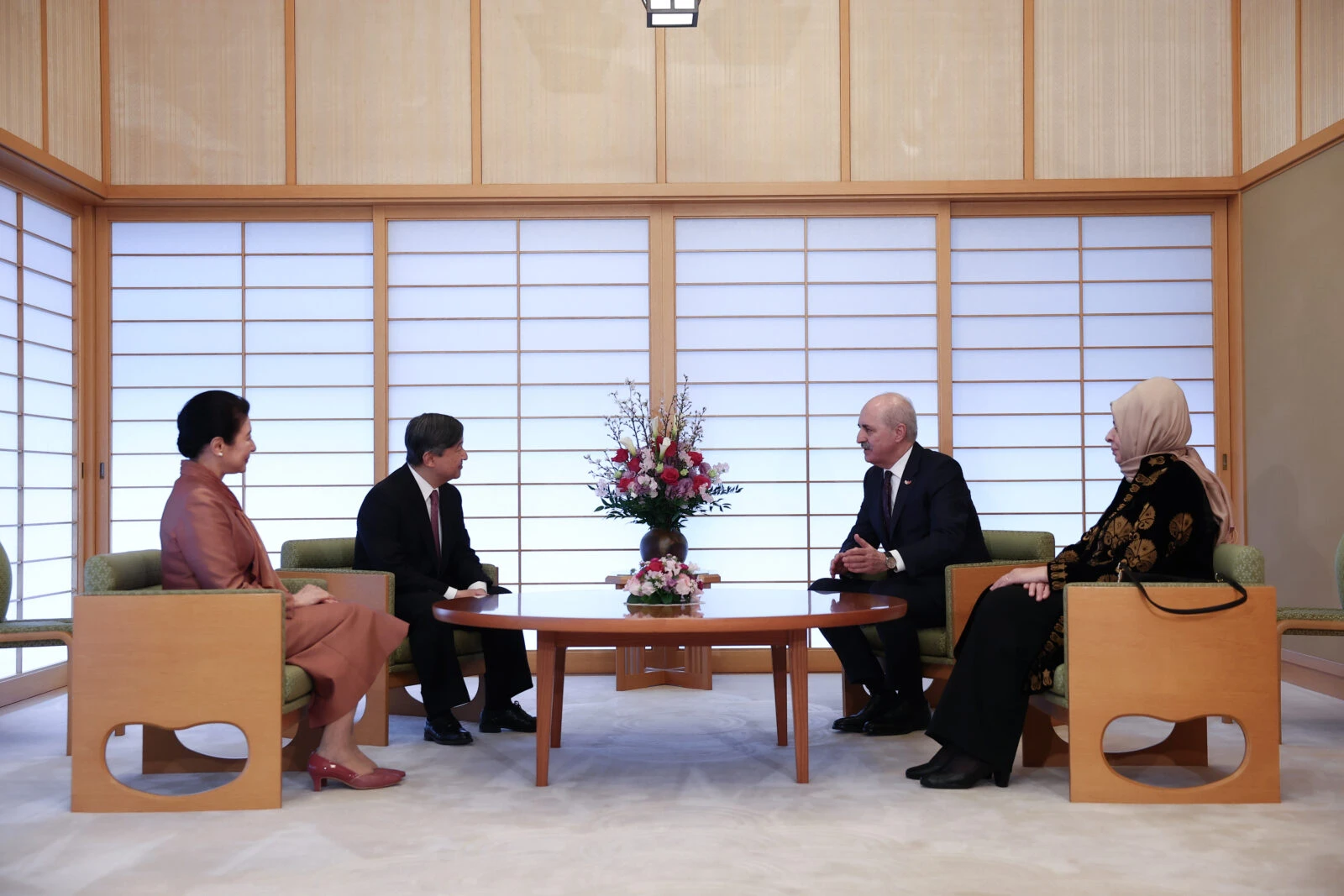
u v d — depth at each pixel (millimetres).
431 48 4750
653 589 2855
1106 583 2594
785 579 4820
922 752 3100
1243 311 4734
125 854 2191
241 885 1995
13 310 4195
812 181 4746
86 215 4742
